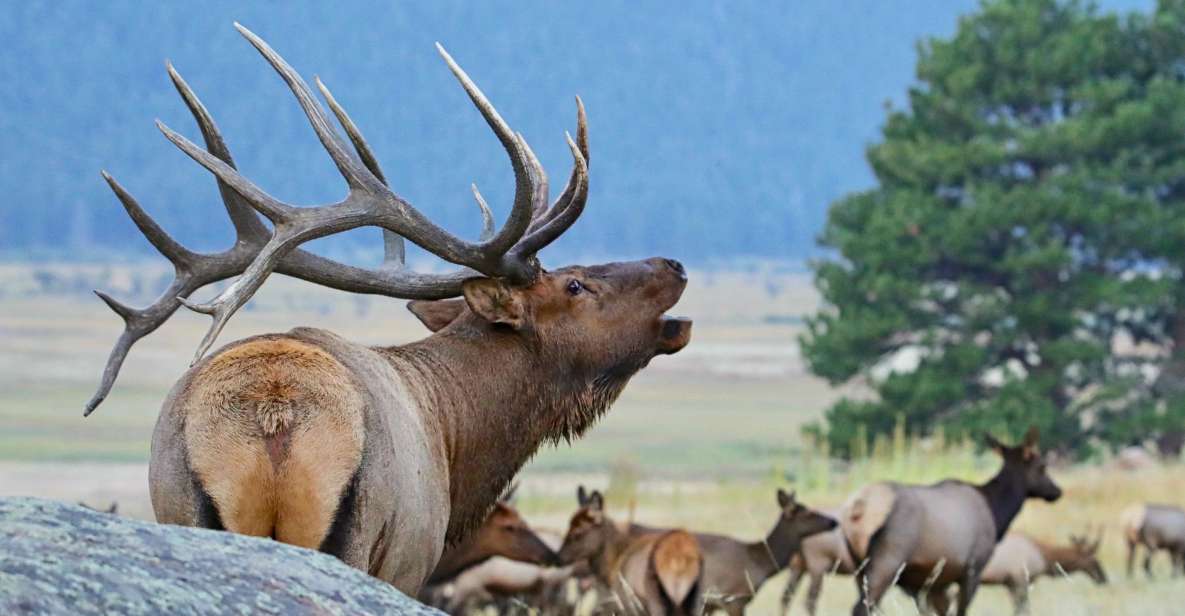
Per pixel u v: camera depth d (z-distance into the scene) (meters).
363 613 7.05
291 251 11.66
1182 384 70.62
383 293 12.48
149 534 6.97
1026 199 67.56
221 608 6.55
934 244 68.69
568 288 12.53
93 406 10.97
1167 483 50.09
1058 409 66.12
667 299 12.91
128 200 11.52
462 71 11.71
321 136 11.66
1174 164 70.00
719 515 44.59
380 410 9.82
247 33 11.60
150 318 11.39
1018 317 67.94
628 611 21.59
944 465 49.47
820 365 68.75
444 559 23.89
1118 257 70.69
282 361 9.60
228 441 9.10
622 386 12.88
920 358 68.81
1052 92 71.81
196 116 11.89
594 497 24.34
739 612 24.00
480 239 13.04
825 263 70.88
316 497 9.09
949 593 30.81
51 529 6.70
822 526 24.38
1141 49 73.94
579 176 12.29
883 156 71.56
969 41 72.75
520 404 12.25
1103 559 39.72
